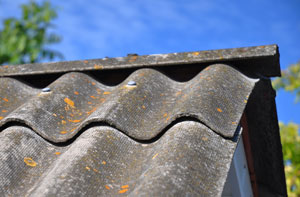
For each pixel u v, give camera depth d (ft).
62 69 11.75
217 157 7.54
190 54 11.28
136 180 7.34
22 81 12.09
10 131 8.71
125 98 9.43
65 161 7.58
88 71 11.69
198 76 10.59
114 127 8.49
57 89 10.36
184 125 8.14
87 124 8.55
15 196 7.36
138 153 8.14
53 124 9.08
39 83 12.21
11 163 7.94
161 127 8.39
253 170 13.06
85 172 7.31
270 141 12.59
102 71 11.67
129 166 7.79
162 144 7.83
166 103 9.82
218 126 8.09
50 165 8.05
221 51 11.07
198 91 9.23
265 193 13.83
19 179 7.73
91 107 10.17
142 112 9.24
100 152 7.85
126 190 7.16
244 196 12.69
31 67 12.09
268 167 13.24
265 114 12.08
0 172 7.67
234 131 8.13
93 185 7.18
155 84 10.57
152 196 6.36
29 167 8.02
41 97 9.83
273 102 11.84
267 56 10.51
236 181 11.64
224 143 7.91
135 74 10.93
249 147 12.52
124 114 8.85
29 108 9.22
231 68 10.73
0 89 11.36
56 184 6.93
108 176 7.47
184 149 7.39
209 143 7.77
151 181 6.70
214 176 7.11
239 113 8.89
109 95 10.55
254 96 11.66
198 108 8.36
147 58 11.52
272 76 11.13
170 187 6.52
